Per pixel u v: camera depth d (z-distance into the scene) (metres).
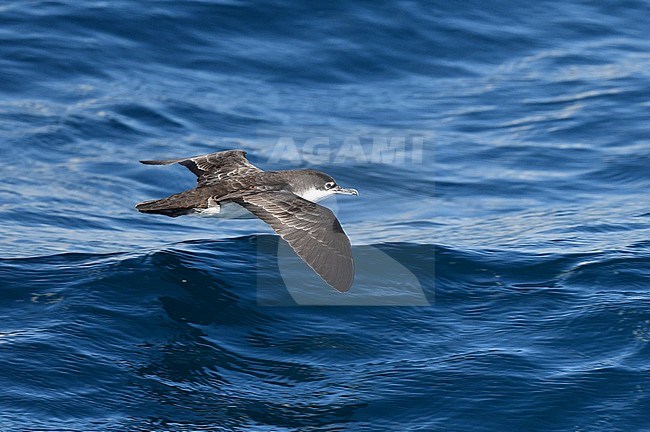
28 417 13.27
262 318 16.17
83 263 17.95
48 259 18.19
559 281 17.61
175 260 17.98
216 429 13.34
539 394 14.20
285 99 27.78
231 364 14.87
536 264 18.31
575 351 15.28
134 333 15.48
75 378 14.19
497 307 16.67
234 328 15.84
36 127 25.17
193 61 28.98
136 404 13.78
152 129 25.83
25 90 26.81
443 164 24.89
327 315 16.30
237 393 14.16
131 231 20.55
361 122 26.88
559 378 14.54
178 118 26.39
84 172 23.59
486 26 31.80
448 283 17.58
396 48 30.34
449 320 16.28
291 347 15.38
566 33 32.09
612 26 32.75
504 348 15.36
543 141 26.39
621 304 16.52
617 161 25.30
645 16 33.22
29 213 21.20
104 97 26.92
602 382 14.45
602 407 13.94
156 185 23.39
